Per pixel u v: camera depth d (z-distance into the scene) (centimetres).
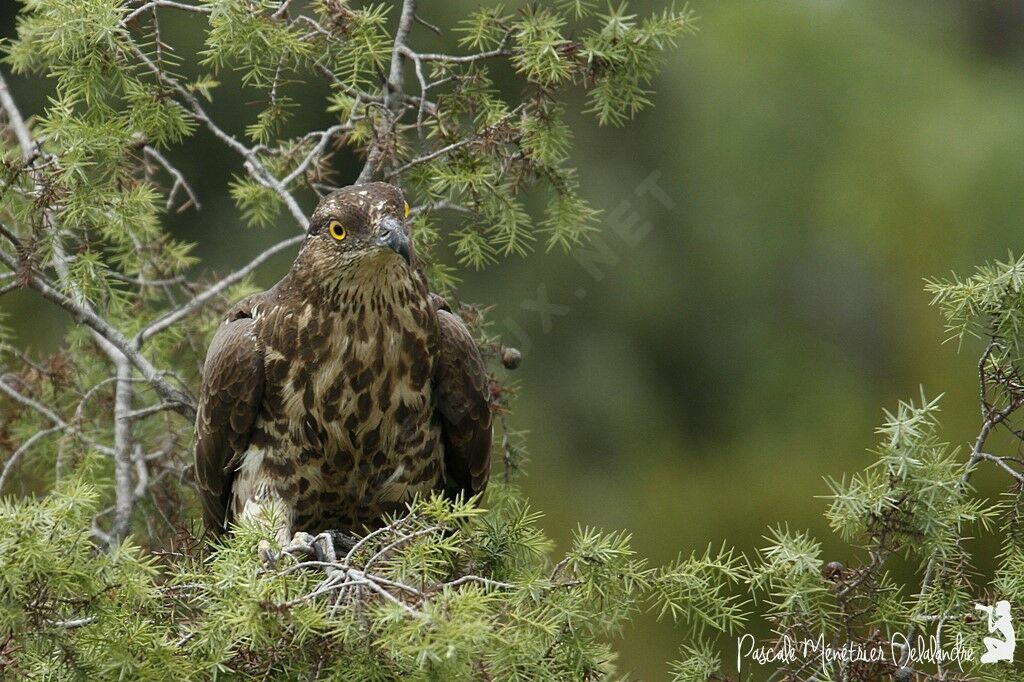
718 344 1900
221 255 1734
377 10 1021
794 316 1925
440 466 1026
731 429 1903
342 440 973
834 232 1930
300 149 1105
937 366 1933
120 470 1080
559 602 730
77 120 976
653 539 1820
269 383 974
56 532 687
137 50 993
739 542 1806
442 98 1062
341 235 944
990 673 782
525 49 1023
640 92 1052
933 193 1948
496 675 695
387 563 711
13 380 1180
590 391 1839
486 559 831
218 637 675
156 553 794
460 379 998
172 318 1080
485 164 1034
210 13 992
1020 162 1958
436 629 626
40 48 1207
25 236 1075
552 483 1811
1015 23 2228
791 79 1959
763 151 1916
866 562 970
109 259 1170
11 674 728
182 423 1171
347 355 957
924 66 2023
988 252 1936
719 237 1897
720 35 1962
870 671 763
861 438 1892
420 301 969
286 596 683
